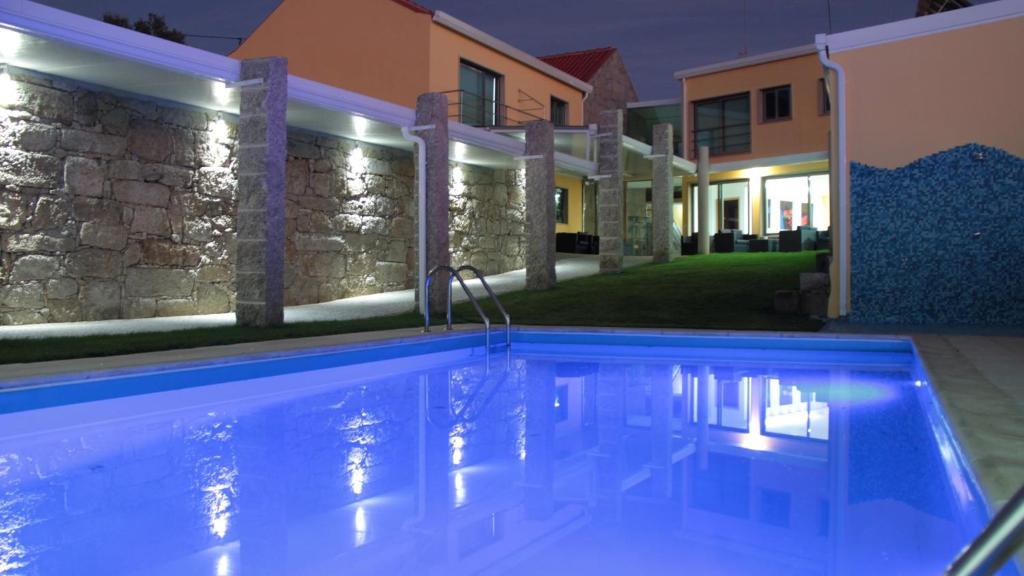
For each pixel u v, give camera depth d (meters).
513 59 19.78
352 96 10.20
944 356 5.58
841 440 3.91
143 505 2.81
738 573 2.07
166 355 5.56
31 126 8.16
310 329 7.80
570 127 17.06
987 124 8.22
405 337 7.15
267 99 8.03
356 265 12.30
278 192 8.15
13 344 6.33
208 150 10.04
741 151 21.33
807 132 19.98
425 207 10.21
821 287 9.36
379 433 4.18
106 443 3.90
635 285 12.12
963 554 1.22
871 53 8.78
